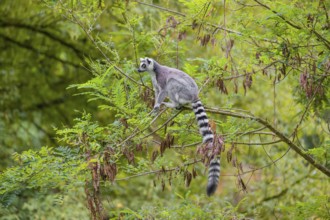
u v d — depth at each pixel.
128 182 22.11
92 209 8.86
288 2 10.84
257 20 10.32
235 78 11.08
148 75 11.22
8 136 20.30
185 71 12.25
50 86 22.19
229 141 10.15
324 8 9.82
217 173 9.64
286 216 15.48
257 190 17.73
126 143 9.32
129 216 10.47
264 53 10.71
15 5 20.56
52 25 20.75
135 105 9.64
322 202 10.87
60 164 9.25
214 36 11.48
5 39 21.72
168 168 11.20
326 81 11.28
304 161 15.88
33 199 17.86
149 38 12.09
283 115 17.25
